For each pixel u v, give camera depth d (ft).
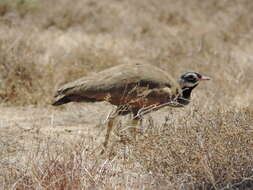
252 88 113.39
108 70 78.69
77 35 170.40
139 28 182.91
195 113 72.95
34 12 190.60
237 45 167.12
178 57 132.05
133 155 67.26
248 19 198.80
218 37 172.24
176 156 63.00
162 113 94.12
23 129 88.12
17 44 116.78
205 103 95.35
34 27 163.43
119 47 145.48
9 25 148.25
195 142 63.26
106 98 74.18
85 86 75.77
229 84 111.65
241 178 62.28
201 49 140.46
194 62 125.08
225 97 103.60
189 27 184.85
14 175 62.23
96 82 75.97
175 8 211.41
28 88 110.22
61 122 96.22
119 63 124.98
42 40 146.61
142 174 65.05
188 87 84.89
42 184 59.06
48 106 106.32
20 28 144.15
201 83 112.57
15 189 58.70
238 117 68.95
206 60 128.16
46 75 113.50
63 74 115.34
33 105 107.14
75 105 106.32
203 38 156.76
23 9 188.75
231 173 61.05
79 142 71.87
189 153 62.75
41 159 67.62
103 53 125.08
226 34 174.70
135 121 78.74
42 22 182.80
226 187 60.49
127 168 67.82
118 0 226.99
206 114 70.64
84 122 96.84
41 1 204.13
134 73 77.36
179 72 120.16
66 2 206.80
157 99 78.59
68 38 164.86
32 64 112.47
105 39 162.91
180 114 79.10
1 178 61.62
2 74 110.52
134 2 222.48
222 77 114.52
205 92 105.91
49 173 60.49
